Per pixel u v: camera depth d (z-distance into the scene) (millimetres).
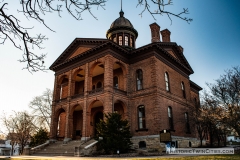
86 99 27953
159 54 29047
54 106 33250
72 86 31531
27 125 41812
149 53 28328
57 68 35000
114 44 27766
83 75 35406
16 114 43281
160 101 26250
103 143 21250
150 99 26391
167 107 27547
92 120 32594
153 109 25719
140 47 28688
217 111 19922
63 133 36406
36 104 46156
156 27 32469
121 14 42938
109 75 26547
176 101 30141
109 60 27219
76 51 32625
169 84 29641
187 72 36344
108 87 25844
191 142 30859
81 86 37531
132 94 28594
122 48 28750
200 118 26594
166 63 30234
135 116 27312
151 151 23406
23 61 5211
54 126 32156
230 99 18969
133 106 27969
